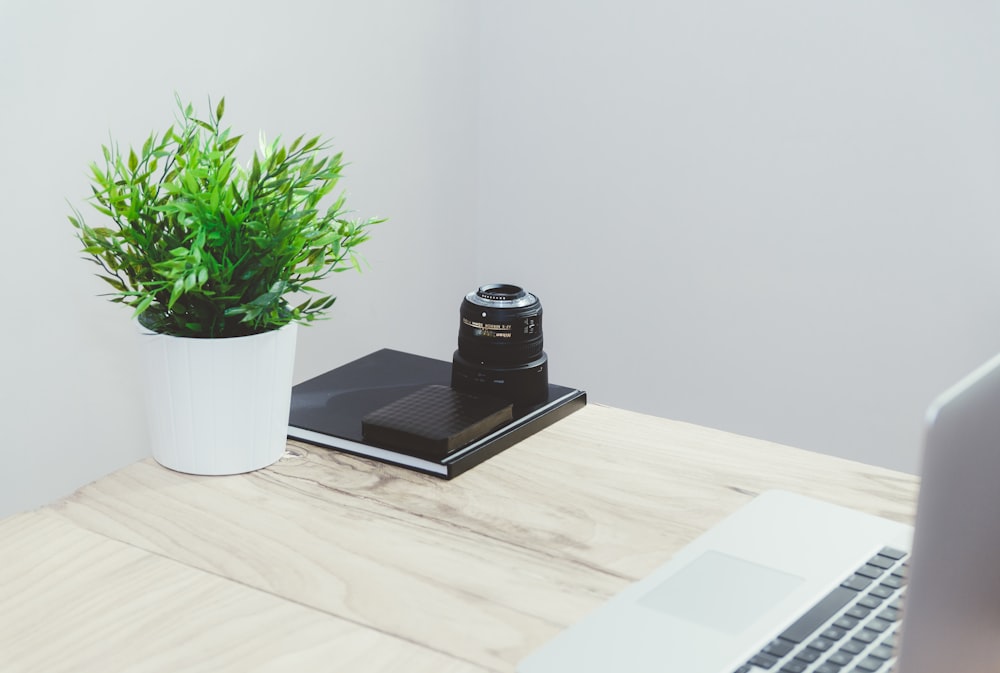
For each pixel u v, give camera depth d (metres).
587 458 1.05
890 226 1.88
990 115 1.77
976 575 0.63
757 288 2.00
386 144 1.85
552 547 0.89
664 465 1.04
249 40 1.53
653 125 2.00
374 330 1.90
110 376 1.41
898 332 1.92
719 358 2.06
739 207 1.97
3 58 1.21
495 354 1.13
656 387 2.13
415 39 1.88
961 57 1.76
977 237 1.82
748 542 0.88
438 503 0.96
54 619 0.79
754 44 1.89
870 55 1.82
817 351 1.98
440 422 1.05
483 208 2.17
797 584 0.82
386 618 0.80
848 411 1.99
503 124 2.12
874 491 0.98
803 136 1.90
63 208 1.31
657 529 0.92
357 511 0.95
